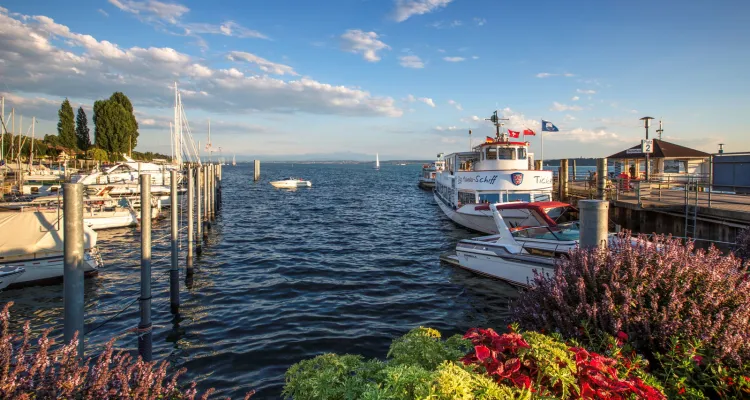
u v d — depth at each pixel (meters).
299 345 9.28
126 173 38.12
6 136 54.00
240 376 8.00
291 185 69.81
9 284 13.91
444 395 2.86
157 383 3.55
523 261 12.79
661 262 4.94
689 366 3.93
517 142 23.11
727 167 21.30
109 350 3.53
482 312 11.32
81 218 6.09
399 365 3.55
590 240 7.97
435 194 40.59
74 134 79.50
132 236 24.23
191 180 15.23
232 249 20.50
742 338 3.99
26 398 2.79
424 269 16.11
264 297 12.82
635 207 16.58
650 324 4.45
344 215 34.59
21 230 14.54
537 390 3.33
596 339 4.57
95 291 13.69
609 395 3.32
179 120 51.09
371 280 14.59
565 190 24.75
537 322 5.17
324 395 3.51
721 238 13.48
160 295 13.19
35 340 10.00
